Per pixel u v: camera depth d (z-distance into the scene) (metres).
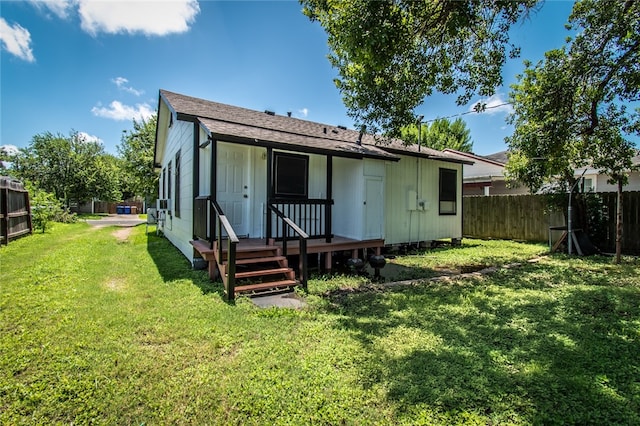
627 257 7.62
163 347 2.84
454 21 4.39
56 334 3.04
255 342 2.96
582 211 8.62
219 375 2.40
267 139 5.63
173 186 9.29
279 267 5.62
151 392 2.19
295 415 1.98
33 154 21.78
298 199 6.48
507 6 4.97
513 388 2.26
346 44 4.31
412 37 4.89
